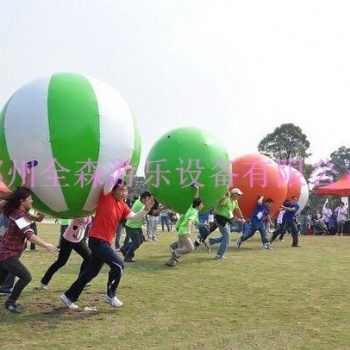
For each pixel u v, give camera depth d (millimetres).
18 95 5621
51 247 5582
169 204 9281
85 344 4668
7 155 5488
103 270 9148
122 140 5609
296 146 53719
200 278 8406
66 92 5469
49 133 5297
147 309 6113
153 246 14422
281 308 6195
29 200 5574
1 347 4547
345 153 60094
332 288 7520
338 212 22016
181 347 4574
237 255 11922
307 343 4730
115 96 5805
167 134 9227
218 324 5426
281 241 16688
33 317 5676
